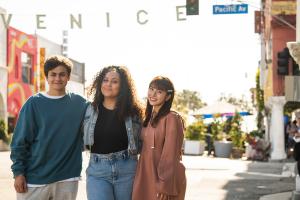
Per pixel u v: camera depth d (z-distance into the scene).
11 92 43.84
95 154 5.25
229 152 30.25
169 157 5.18
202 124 32.88
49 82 5.23
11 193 12.48
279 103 28.09
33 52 48.56
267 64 32.59
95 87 5.33
